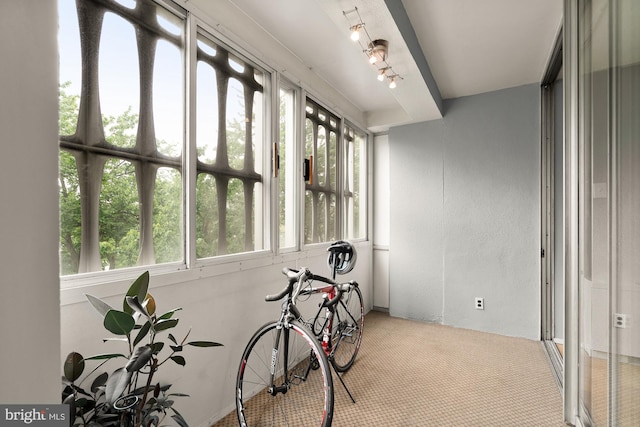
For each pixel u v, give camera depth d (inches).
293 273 67.9
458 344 109.2
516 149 117.6
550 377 85.1
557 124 110.3
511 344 109.0
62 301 41.6
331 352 78.6
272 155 84.4
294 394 76.4
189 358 59.4
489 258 122.2
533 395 76.1
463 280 127.3
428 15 75.6
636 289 37.4
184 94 60.9
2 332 20.3
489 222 122.3
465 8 72.7
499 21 77.6
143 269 53.2
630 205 38.7
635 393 37.7
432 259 134.3
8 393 20.7
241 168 76.4
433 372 88.1
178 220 60.0
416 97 108.7
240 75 75.9
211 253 67.4
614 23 43.2
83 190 46.1
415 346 107.4
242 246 76.3
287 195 95.6
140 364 36.6
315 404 72.4
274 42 84.4
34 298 21.7
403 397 75.2
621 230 41.2
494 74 107.7
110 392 36.2
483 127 123.7
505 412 69.3
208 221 66.9
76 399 37.2
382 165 154.3
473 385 80.9
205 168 66.1
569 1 63.7
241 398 63.9
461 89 120.6
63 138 43.6
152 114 55.5
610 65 44.6
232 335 69.4
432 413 68.8
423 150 136.9
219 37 67.4
